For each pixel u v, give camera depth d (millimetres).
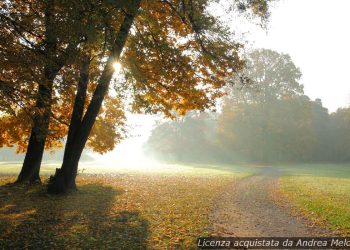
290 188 21781
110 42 11461
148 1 14023
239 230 10008
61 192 15312
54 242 8555
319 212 12773
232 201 15773
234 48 15570
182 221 10984
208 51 15516
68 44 10516
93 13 10156
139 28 15031
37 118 13891
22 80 10859
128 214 11914
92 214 11781
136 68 14164
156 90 17266
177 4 14789
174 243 8539
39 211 11953
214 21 14438
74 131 15797
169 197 16219
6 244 8305
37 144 18438
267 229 10188
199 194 17672
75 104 15867
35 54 10648
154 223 10664
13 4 10492
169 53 15047
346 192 19562
